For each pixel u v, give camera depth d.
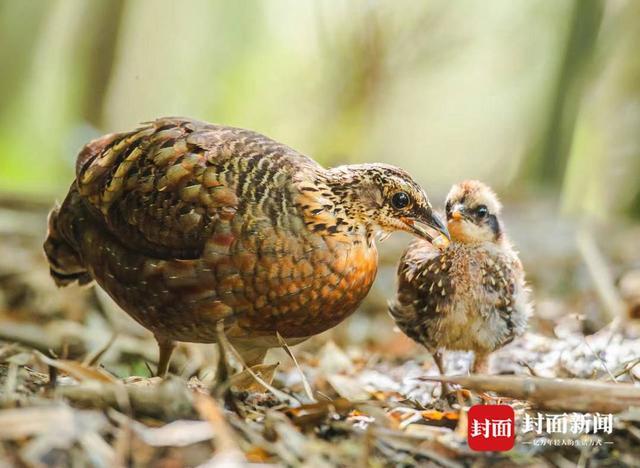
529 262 16.16
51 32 23.59
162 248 8.88
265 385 8.35
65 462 6.77
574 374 9.95
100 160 9.52
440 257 9.43
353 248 8.88
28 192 18.61
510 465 7.42
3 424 6.86
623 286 13.80
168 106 27.61
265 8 29.27
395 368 11.23
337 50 23.16
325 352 11.61
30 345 12.13
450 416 8.11
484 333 9.42
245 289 8.61
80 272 10.27
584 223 19.42
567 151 21.67
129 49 25.73
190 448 7.09
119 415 7.25
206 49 28.81
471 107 30.94
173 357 12.00
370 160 25.05
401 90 26.55
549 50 23.94
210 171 8.84
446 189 23.34
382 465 7.31
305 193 8.76
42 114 24.38
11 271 14.17
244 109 28.12
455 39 24.86
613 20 20.50
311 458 7.19
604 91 20.80
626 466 7.50
